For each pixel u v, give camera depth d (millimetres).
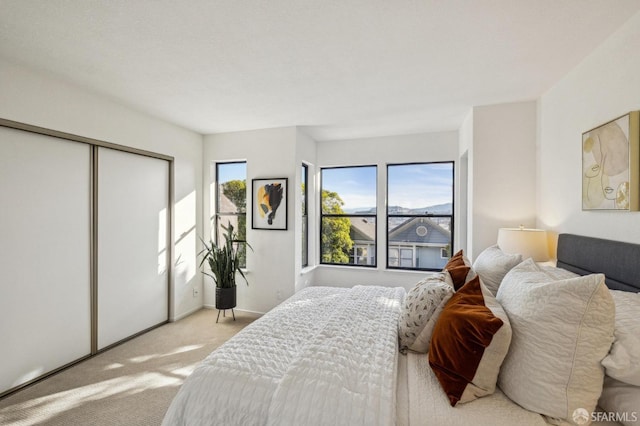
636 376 923
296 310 1992
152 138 3291
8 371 2117
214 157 4059
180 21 1629
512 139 2844
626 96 1657
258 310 3848
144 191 3250
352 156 4309
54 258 2406
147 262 3281
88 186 2672
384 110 3109
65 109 2426
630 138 1576
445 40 1822
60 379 2307
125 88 2545
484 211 2908
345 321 1714
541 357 1038
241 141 3934
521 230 2424
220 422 1157
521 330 1119
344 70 2221
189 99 2793
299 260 3826
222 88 2547
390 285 4133
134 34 1754
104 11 1540
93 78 2350
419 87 2525
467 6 1508
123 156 3010
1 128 2084
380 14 1570
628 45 1636
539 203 2723
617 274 1552
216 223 4219
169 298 3578
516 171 2830
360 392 1099
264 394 1164
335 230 4488
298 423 1050
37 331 2291
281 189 3730
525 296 1188
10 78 2086
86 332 2646
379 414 1014
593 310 1000
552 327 1040
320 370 1203
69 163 2516
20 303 2189
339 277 4344
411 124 3613
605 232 1819
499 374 1166
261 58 2043
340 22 1641
